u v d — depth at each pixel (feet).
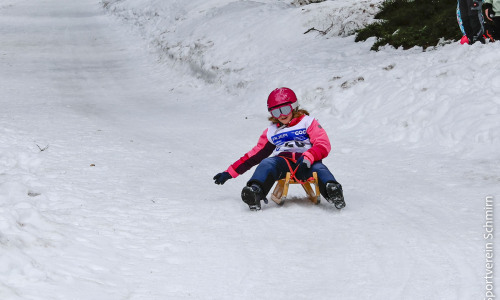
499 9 53.06
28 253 20.67
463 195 29.76
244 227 25.91
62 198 30.99
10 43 129.18
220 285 19.31
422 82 50.24
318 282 19.48
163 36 114.01
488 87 45.73
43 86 88.89
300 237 24.30
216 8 114.01
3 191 31.40
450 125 42.68
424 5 73.46
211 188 34.45
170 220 27.22
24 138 49.98
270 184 28.40
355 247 22.75
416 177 34.76
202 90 82.07
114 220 26.99
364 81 57.06
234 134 53.47
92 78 97.14
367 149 43.32
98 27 152.25
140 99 80.33
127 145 48.49
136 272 20.40
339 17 83.20
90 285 18.44
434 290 18.22
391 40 68.49
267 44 83.61
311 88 59.98
